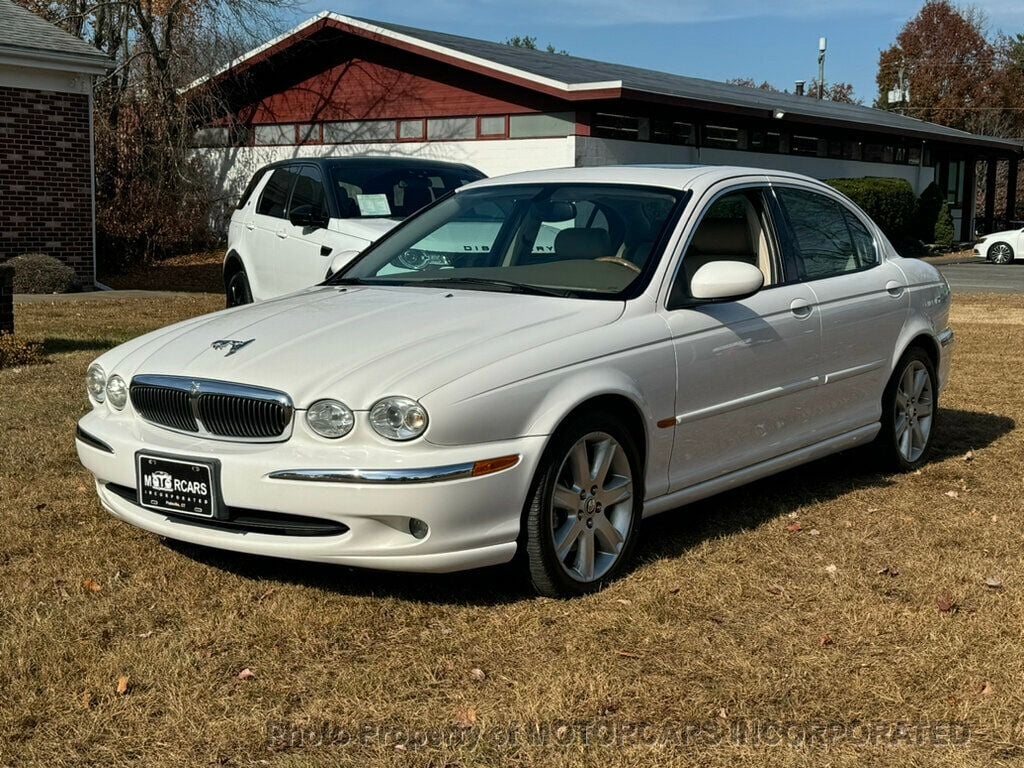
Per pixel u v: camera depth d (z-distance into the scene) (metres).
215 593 4.16
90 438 4.34
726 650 3.69
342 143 24.77
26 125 16.97
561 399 3.97
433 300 4.56
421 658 3.61
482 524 3.81
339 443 3.75
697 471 4.71
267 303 4.90
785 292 5.17
